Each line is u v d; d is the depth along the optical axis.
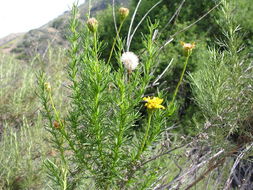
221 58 2.06
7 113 3.95
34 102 4.06
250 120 2.03
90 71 1.36
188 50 1.52
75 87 1.48
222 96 1.97
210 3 7.98
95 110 1.39
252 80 2.03
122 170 1.59
